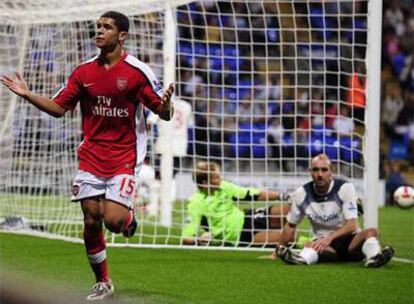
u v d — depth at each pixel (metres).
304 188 17.05
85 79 11.82
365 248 16.41
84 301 6.00
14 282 6.22
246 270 15.75
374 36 18.30
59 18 20.91
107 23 11.71
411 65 44.72
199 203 19.83
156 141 26.02
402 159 43.47
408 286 13.95
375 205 18.19
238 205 20.25
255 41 33.22
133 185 11.81
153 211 26.42
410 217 30.28
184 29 31.02
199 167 19.91
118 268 15.88
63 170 25.11
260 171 32.66
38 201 25.95
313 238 17.41
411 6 45.19
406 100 43.94
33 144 25.39
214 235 19.69
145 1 19.12
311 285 14.00
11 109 24.27
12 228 22.42
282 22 33.38
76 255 17.56
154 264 16.52
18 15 20.33
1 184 24.95
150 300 12.23
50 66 23.41
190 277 14.80
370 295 13.07
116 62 11.84
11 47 23.27
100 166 11.84
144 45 25.59
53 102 11.78
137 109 11.96
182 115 24.50
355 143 24.11
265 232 19.56
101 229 12.12
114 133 11.89
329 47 32.91
